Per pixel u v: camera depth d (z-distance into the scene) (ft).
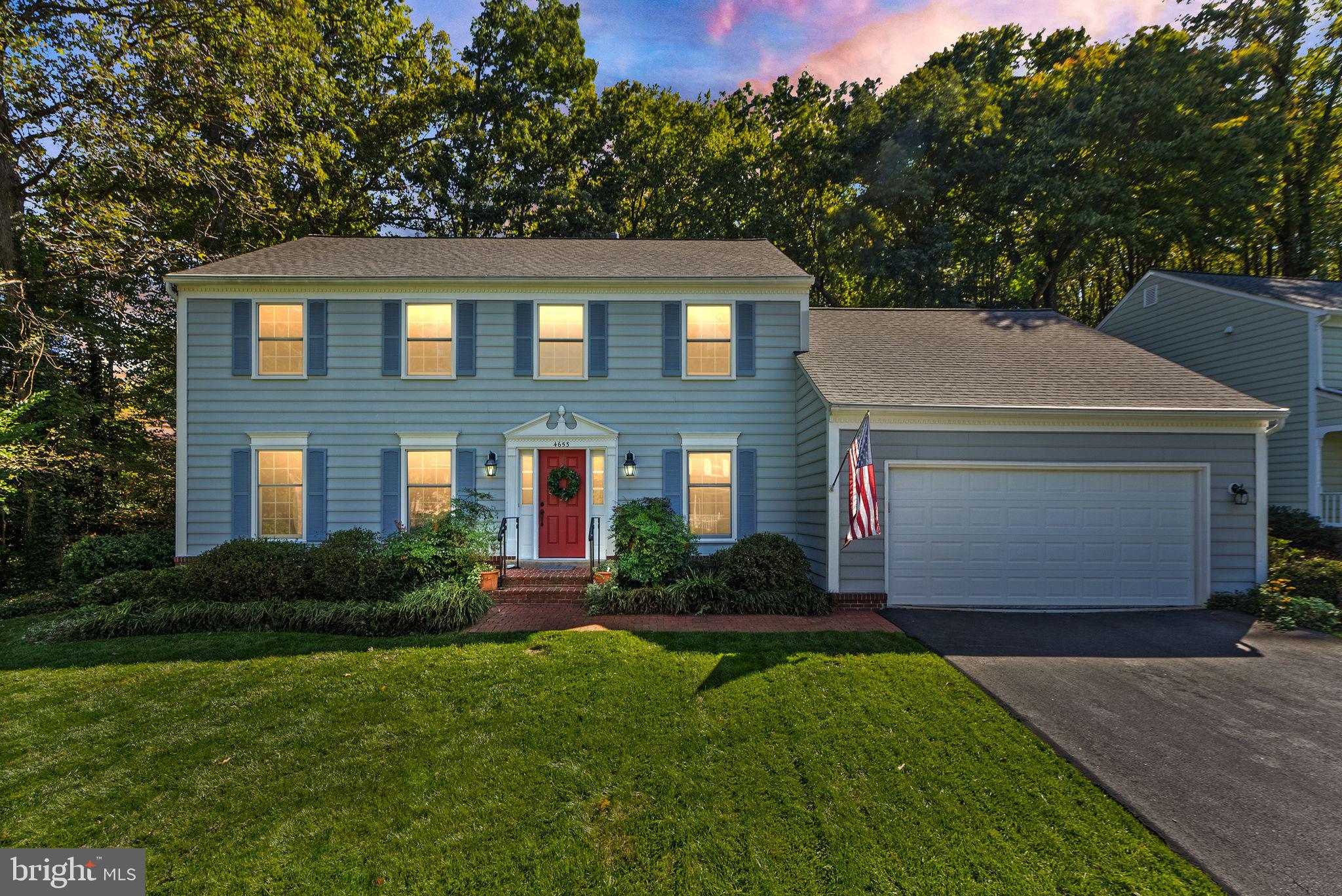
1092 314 91.45
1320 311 37.78
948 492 28.17
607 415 35.29
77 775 13.37
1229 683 18.13
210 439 33.96
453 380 34.88
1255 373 41.93
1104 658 20.33
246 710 16.44
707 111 79.87
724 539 34.91
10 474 32.58
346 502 34.40
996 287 74.54
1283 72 62.39
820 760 13.80
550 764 13.70
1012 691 17.47
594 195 69.82
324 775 13.28
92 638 23.13
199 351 33.96
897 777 13.14
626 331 35.50
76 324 41.09
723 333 35.94
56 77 35.27
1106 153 60.03
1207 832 11.19
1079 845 10.94
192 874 10.34
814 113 74.18
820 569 29.19
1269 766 13.42
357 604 24.99
